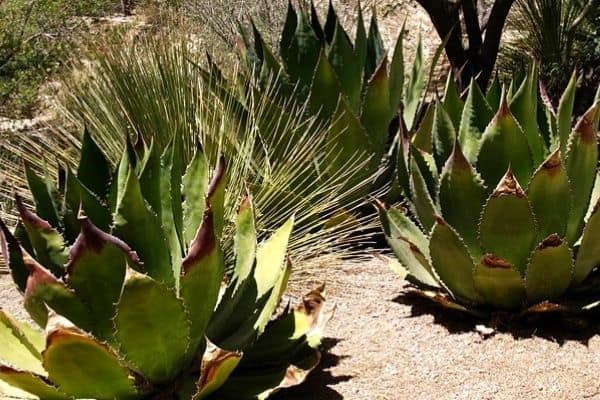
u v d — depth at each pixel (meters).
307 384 3.63
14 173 5.33
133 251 3.03
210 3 8.95
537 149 4.03
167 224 3.32
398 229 4.30
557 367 3.68
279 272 3.58
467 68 6.85
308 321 3.63
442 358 3.79
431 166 4.18
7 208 5.20
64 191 3.62
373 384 3.62
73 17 10.88
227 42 8.16
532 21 8.45
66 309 3.02
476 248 3.96
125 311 2.89
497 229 3.80
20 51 8.96
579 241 4.00
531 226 3.77
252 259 3.49
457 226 3.95
